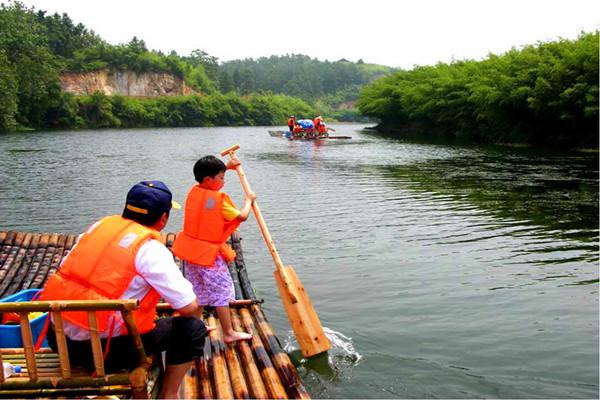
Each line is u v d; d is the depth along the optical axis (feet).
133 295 9.46
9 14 197.06
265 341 14.38
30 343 9.20
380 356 15.29
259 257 25.16
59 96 211.00
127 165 68.39
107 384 9.43
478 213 35.45
